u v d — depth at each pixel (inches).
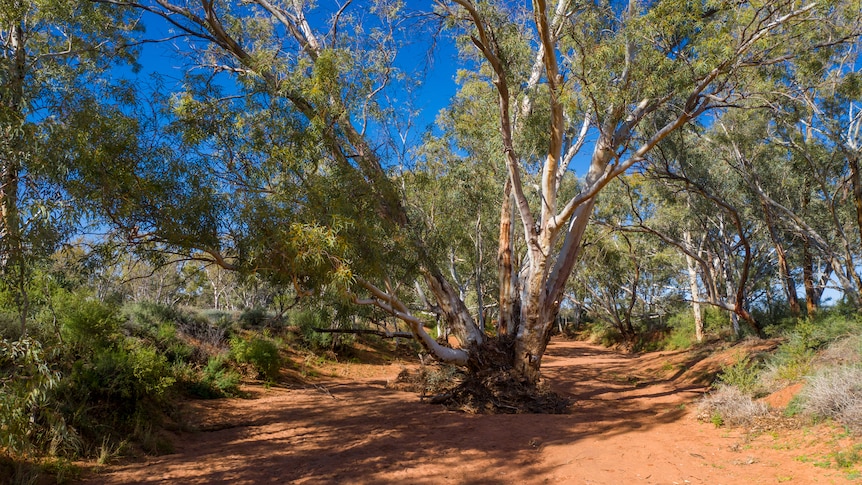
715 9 465.7
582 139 632.4
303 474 275.4
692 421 390.0
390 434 377.7
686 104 454.3
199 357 609.0
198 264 479.8
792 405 346.9
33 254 252.1
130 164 315.0
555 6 510.9
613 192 967.6
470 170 661.9
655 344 1222.9
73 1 446.6
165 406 403.5
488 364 536.1
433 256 523.5
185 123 362.3
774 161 764.6
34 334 357.4
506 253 601.6
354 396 601.0
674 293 1414.9
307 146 401.7
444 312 562.6
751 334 818.8
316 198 366.0
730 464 273.3
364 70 484.4
